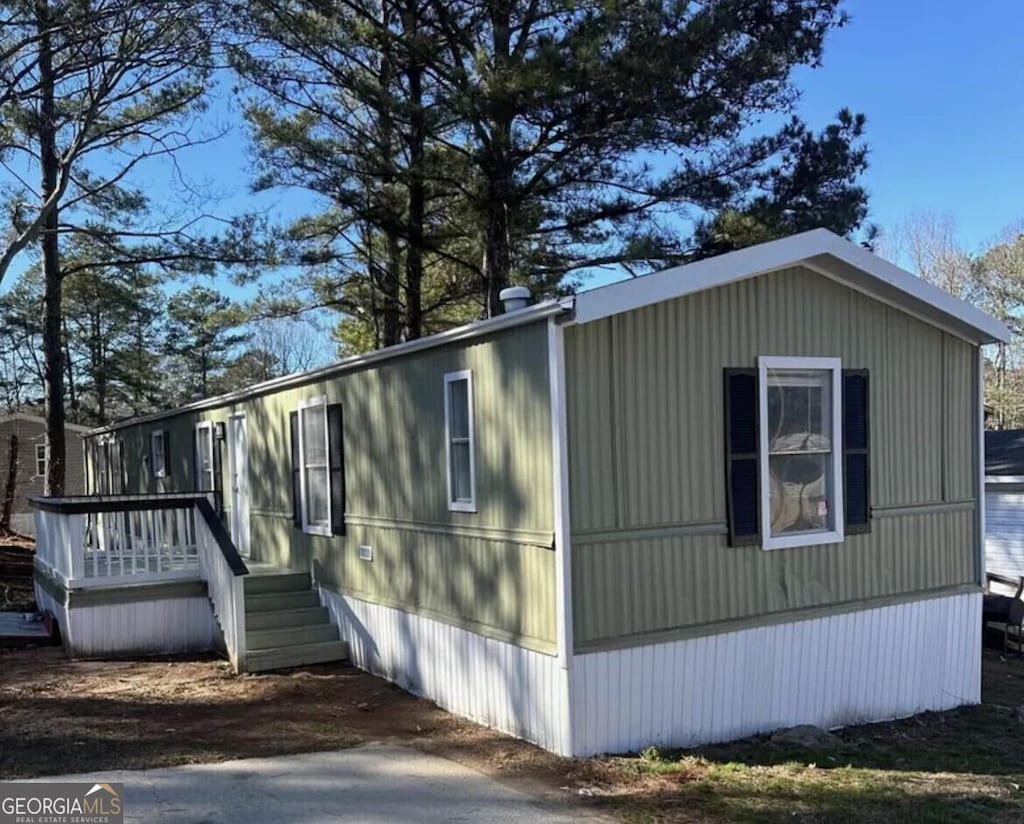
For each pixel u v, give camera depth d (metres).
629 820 4.91
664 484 6.51
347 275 18.81
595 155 13.16
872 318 7.70
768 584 7.01
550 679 6.21
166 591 9.93
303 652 9.16
